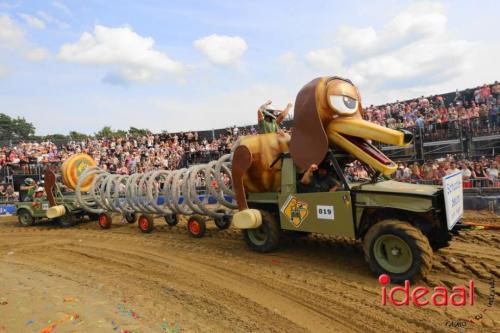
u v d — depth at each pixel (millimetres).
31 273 6797
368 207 5871
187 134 26859
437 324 4188
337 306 4812
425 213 5746
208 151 23281
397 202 5625
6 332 4129
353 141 6410
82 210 12297
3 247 9484
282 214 7020
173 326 4309
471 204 12227
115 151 26641
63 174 12320
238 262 6902
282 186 7043
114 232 10789
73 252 8484
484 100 17500
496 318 4270
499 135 15398
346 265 6406
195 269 6637
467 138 16266
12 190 19969
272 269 6387
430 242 6473
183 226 10969
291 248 7617
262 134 7641
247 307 4895
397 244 5480
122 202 11992
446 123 16828
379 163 6027
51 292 5543
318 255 7055
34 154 25281
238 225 7223
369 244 5695
